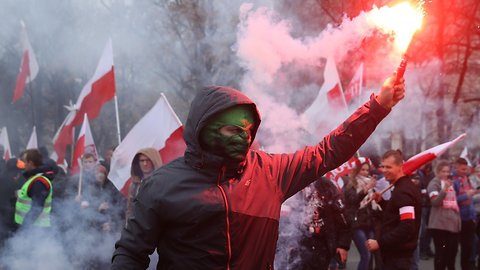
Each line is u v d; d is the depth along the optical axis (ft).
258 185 9.37
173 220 9.17
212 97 9.14
